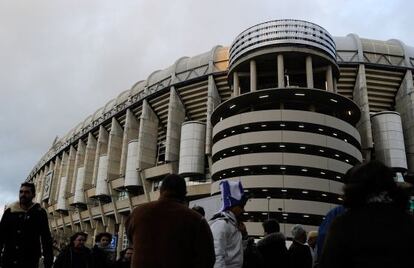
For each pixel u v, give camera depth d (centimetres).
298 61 6744
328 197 5856
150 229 443
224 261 529
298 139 5866
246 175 5919
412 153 7306
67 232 11062
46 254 716
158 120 9062
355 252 289
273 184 5644
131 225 468
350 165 6091
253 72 6662
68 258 985
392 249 279
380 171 315
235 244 565
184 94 8400
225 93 8069
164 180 486
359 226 295
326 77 6769
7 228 700
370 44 7944
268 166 5822
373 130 7525
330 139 5975
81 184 10350
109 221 9256
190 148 7538
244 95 6325
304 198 5766
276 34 6581
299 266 816
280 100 6341
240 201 605
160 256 424
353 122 7081
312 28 6712
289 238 5425
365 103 7388
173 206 454
